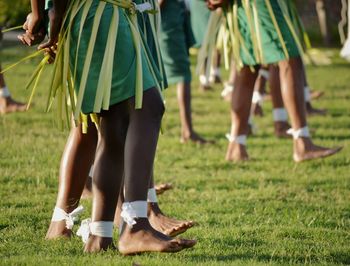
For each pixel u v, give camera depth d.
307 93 20.44
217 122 19.45
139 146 8.12
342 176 13.61
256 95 20.12
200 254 8.62
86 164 9.27
